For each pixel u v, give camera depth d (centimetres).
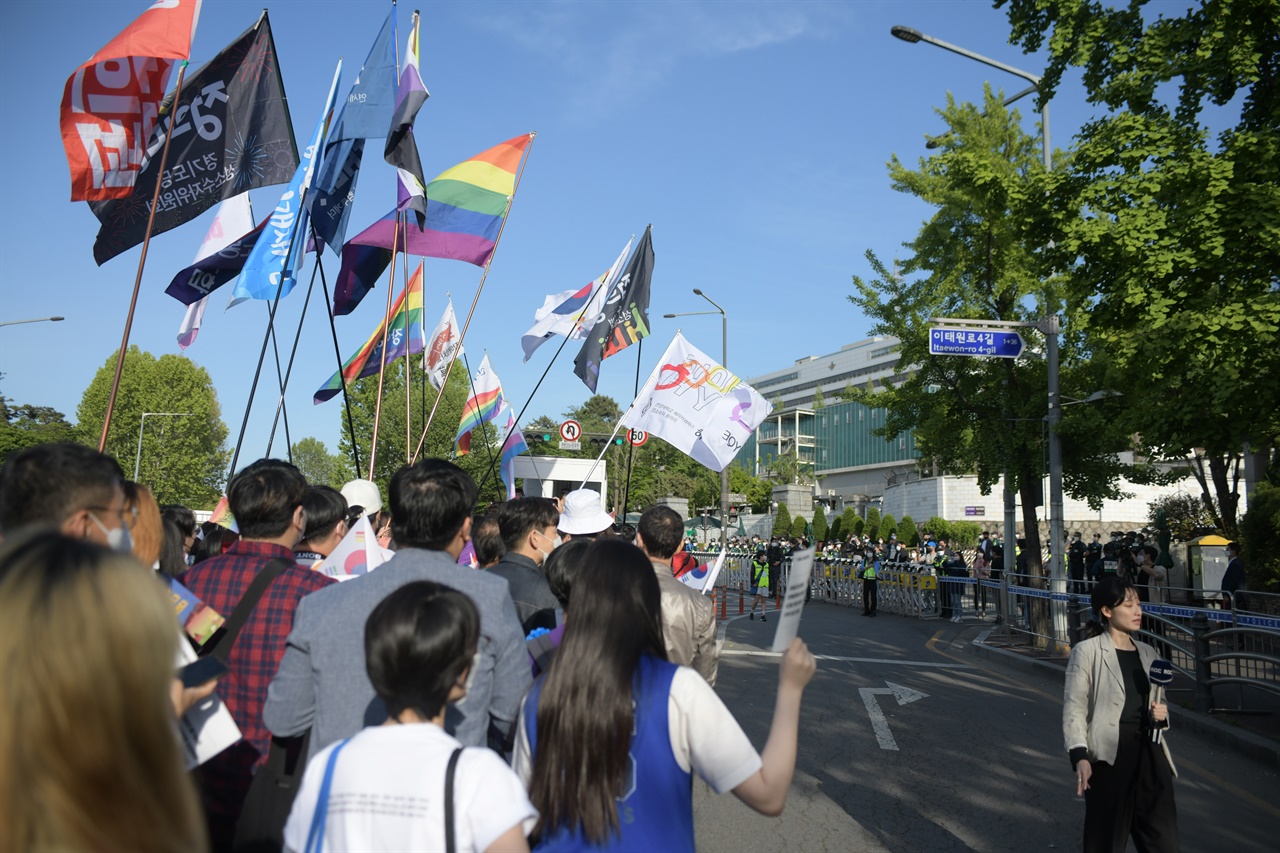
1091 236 1035
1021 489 1978
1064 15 1116
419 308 1223
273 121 753
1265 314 934
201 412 7719
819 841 606
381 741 214
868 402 2172
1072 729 464
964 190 1447
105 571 138
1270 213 928
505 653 312
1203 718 983
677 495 7150
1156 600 1592
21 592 133
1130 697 466
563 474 2462
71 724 129
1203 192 977
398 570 311
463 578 315
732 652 1555
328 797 210
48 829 130
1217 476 2228
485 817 202
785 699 257
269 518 372
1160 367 1038
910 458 10212
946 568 2509
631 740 252
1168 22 1077
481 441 4397
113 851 133
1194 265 991
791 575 261
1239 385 958
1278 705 1052
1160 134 1054
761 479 9394
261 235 731
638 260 1170
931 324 1945
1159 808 457
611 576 265
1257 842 614
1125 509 5806
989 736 919
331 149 884
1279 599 1351
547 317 1377
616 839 246
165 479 7475
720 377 926
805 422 12219
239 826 306
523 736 266
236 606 350
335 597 306
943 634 2019
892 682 1246
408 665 221
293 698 300
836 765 798
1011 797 707
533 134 1012
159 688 139
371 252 994
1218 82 1038
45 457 250
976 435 1950
